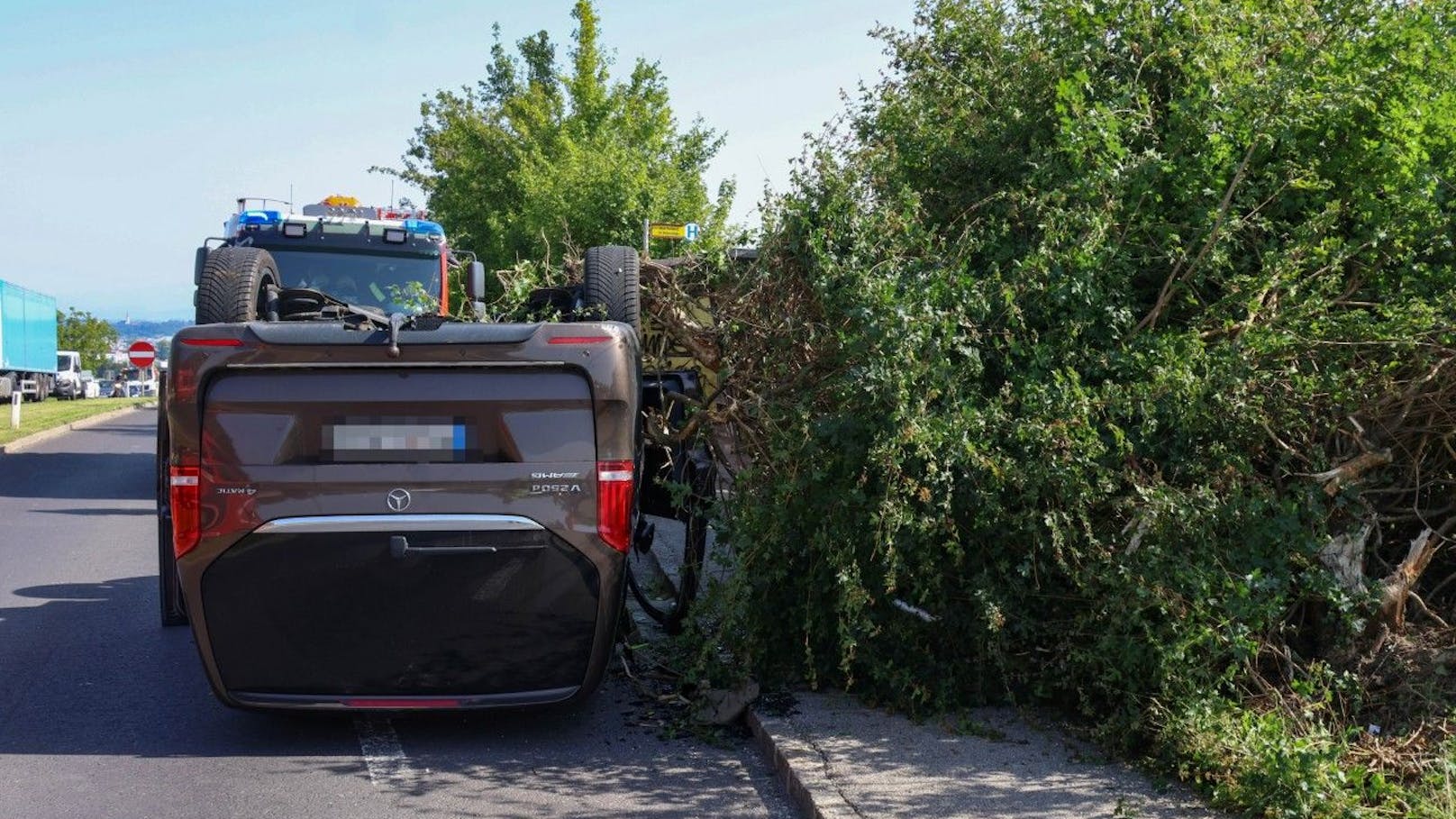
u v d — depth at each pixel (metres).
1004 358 6.18
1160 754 5.09
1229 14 7.06
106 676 7.07
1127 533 5.52
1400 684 5.27
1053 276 6.17
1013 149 7.23
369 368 5.47
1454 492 5.99
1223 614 5.31
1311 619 5.77
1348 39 6.95
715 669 6.31
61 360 64.25
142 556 11.41
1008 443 5.77
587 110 30.22
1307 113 6.42
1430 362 5.82
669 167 27.27
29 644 7.83
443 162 33.25
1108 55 7.19
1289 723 5.05
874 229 6.21
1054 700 5.93
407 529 5.48
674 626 7.52
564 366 5.53
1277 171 6.55
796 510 5.98
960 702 5.94
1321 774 4.46
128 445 27.36
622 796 5.19
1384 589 5.44
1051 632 5.70
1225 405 5.66
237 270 7.38
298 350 5.43
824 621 6.09
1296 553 5.52
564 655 5.67
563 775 5.45
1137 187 6.39
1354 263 6.59
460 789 5.26
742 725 6.10
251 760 5.62
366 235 13.47
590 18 30.25
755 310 6.70
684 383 7.39
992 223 6.83
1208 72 6.68
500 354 5.49
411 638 5.56
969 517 5.79
